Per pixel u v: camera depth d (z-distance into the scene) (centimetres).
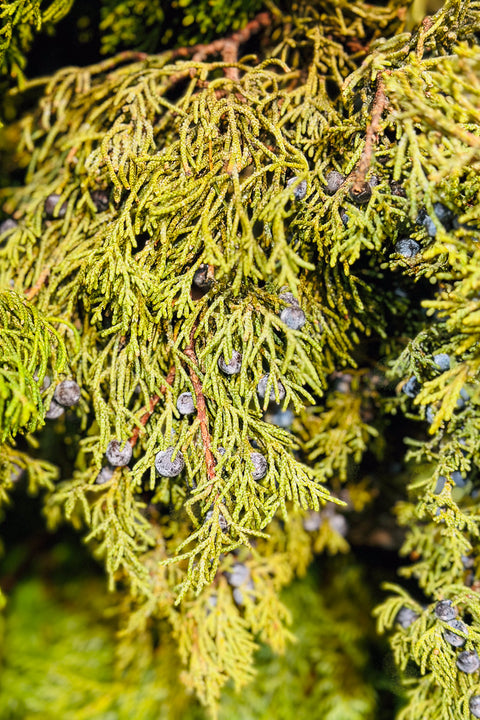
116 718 54
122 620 50
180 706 53
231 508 41
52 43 51
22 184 51
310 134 42
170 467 41
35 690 57
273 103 42
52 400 42
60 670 59
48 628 66
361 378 46
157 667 53
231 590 48
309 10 46
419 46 41
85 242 43
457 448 42
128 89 43
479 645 42
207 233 40
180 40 47
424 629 43
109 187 44
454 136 39
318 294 43
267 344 41
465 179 41
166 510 47
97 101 46
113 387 42
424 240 41
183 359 41
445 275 40
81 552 72
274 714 53
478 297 40
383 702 53
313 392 46
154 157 41
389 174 41
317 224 41
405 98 40
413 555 46
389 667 52
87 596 69
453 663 42
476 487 45
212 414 42
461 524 42
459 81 39
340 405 46
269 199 41
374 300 44
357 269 44
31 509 68
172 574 46
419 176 39
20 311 41
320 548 49
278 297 41
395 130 41
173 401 42
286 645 55
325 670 54
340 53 44
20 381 40
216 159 41
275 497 41
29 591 70
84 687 57
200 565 40
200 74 43
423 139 39
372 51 42
